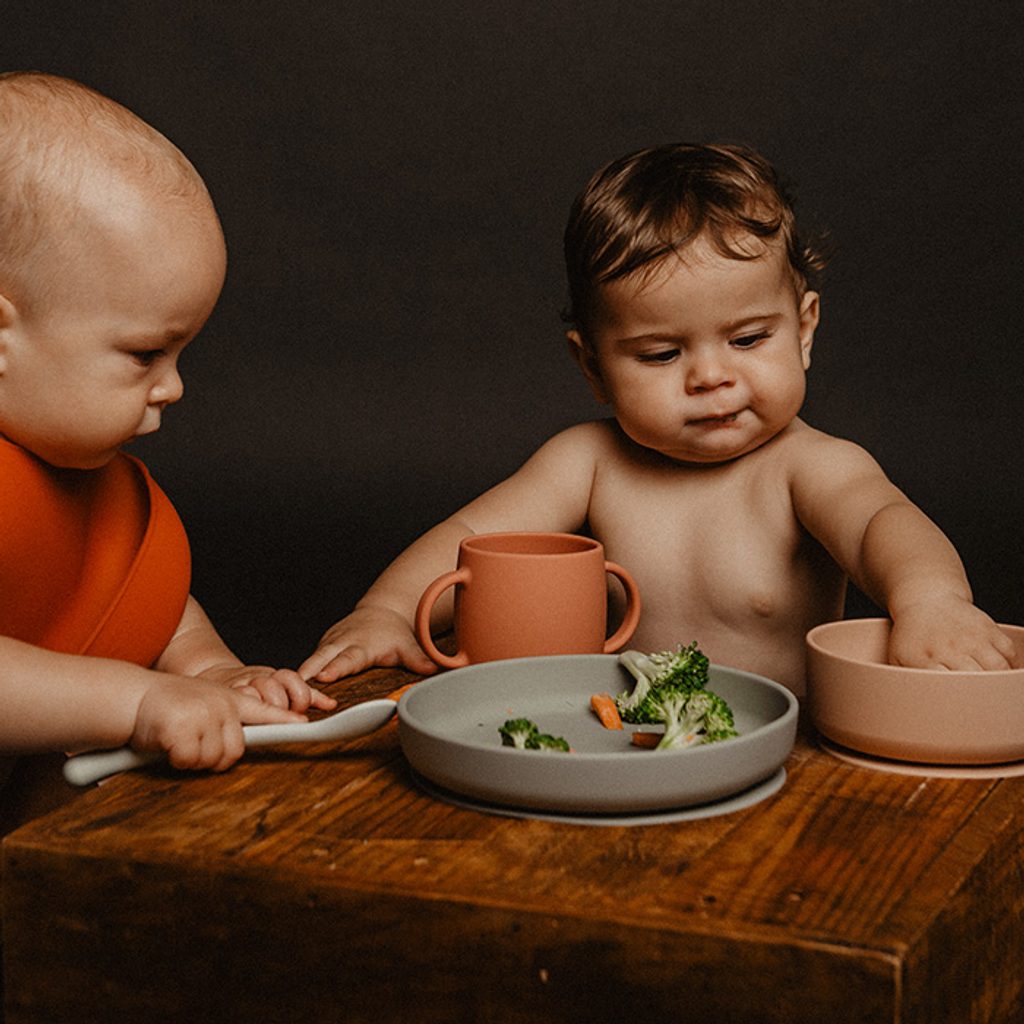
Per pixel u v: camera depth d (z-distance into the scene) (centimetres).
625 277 146
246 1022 90
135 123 128
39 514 133
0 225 121
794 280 155
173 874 91
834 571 162
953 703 105
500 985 85
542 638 131
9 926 95
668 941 81
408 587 156
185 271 124
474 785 97
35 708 111
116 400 127
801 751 112
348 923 88
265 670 142
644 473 167
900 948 79
